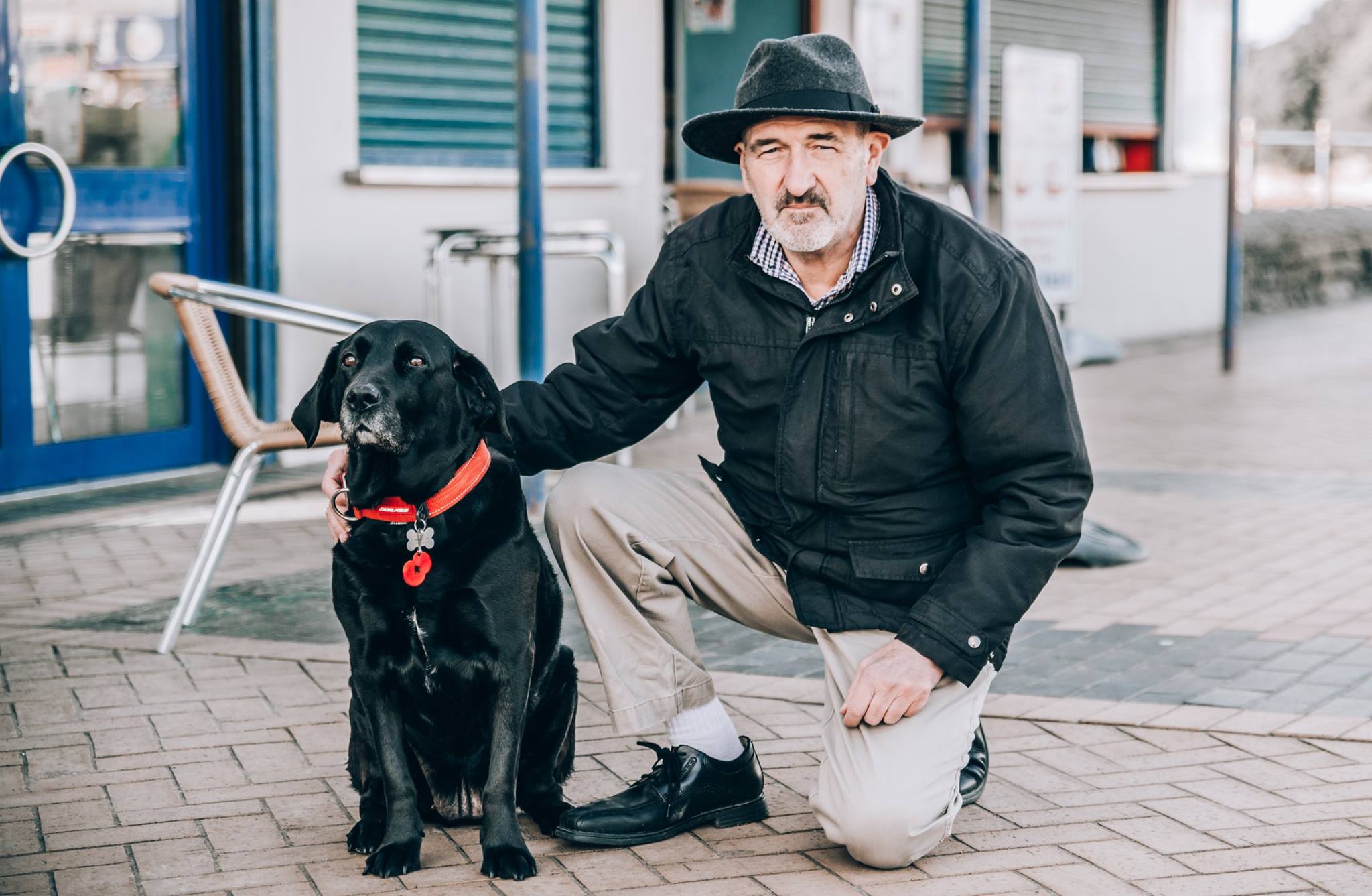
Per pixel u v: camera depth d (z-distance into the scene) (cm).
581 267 816
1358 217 1667
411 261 739
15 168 603
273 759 344
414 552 274
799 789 330
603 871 283
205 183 676
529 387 312
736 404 298
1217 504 644
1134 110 1242
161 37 654
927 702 281
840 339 285
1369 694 393
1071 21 1165
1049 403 279
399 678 283
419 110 744
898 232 283
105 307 647
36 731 360
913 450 285
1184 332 1298
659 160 852
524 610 284
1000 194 1069
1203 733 364
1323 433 818
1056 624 466
